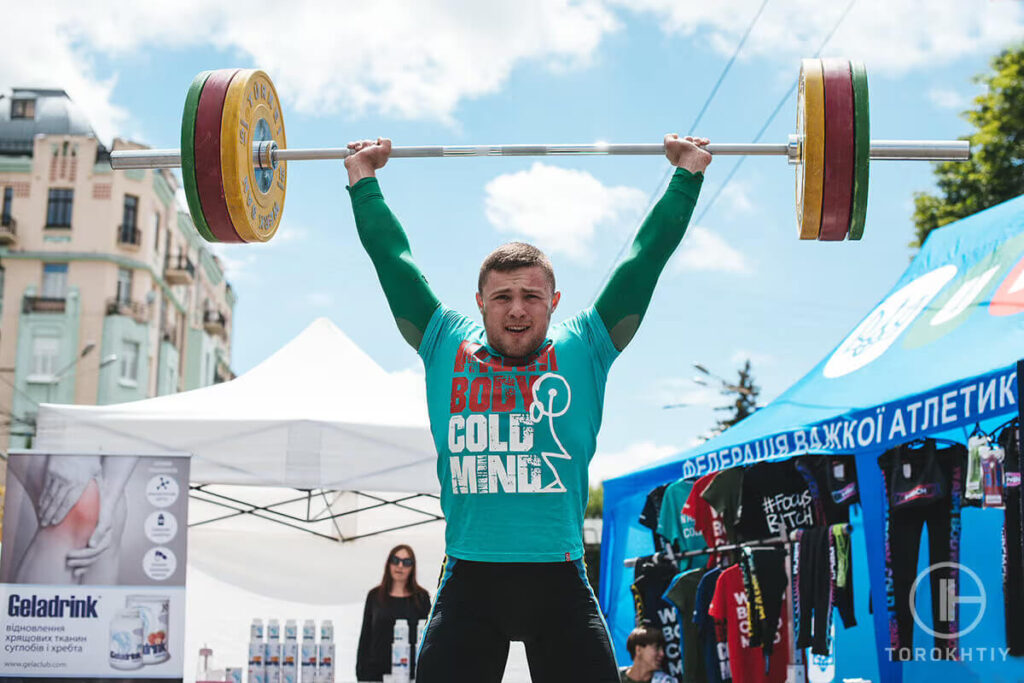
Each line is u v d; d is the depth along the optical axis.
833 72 2.93
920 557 5.02
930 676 5.49
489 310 2.34
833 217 2.97
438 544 8.00
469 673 2.23
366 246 2.68
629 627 6.53
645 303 2.47
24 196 32.09
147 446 6.06
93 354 31.48
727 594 5.34
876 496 4.68
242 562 7.79
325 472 6.15
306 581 7.80
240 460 6.09
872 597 4.69
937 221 16.94
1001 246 4.76
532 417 2.29
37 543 5.40
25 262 31.88
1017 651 4.41
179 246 35.94
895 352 4.81
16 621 5.34
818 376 5.43
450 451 2.31
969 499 4.64
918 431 4.00
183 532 5.47
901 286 5.55
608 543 6.69
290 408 6.36
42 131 33.97
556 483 2.27
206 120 2.95
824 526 5.01
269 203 3.30
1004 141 16.67
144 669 5.34
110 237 32.00
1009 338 4.00
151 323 33.03
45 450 6.01
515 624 2.28
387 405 6.56
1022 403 3.51
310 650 6.09
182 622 5.40
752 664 5.29
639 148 3.01
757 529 5.45
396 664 6.07
